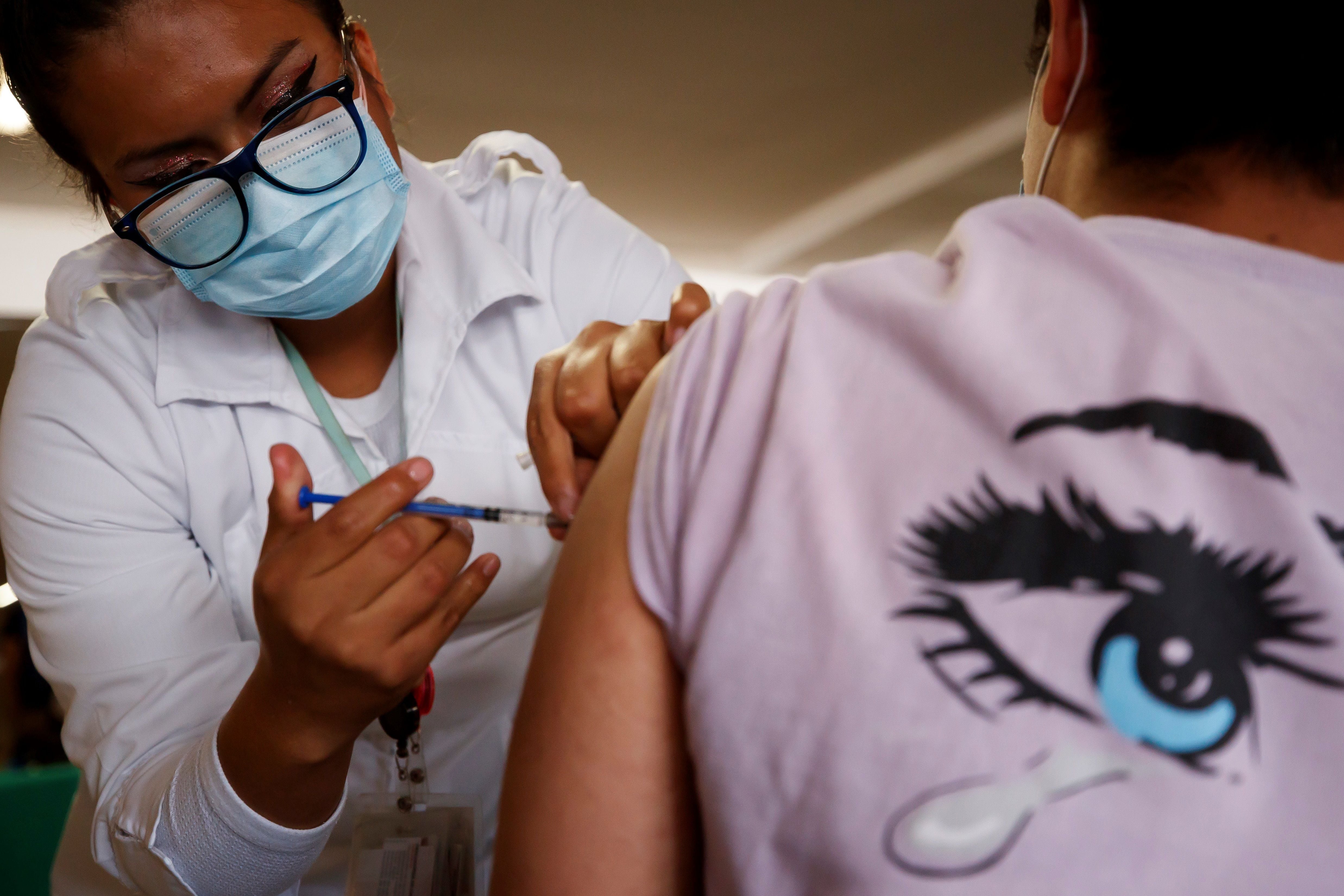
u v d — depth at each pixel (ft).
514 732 1.96
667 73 16.33
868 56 16.02
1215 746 1.46
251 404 4.38
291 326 4.47
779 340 1.80
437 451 4.53
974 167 20.11
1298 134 1.82
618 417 2.66
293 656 3.05
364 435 4.44
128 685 3.94
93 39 3.32
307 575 2.95
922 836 1.46
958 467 1.58
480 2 14.10
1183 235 1.80
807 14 14.73
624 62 15.89
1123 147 1.98
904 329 1.68
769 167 19.97
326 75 3.76
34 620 4.07
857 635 1.53
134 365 4.23
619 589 1.84
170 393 4.16
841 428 1.67
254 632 4.52
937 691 1.49
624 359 2.63
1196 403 1.56
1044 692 1.48
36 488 4.00
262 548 3.32
